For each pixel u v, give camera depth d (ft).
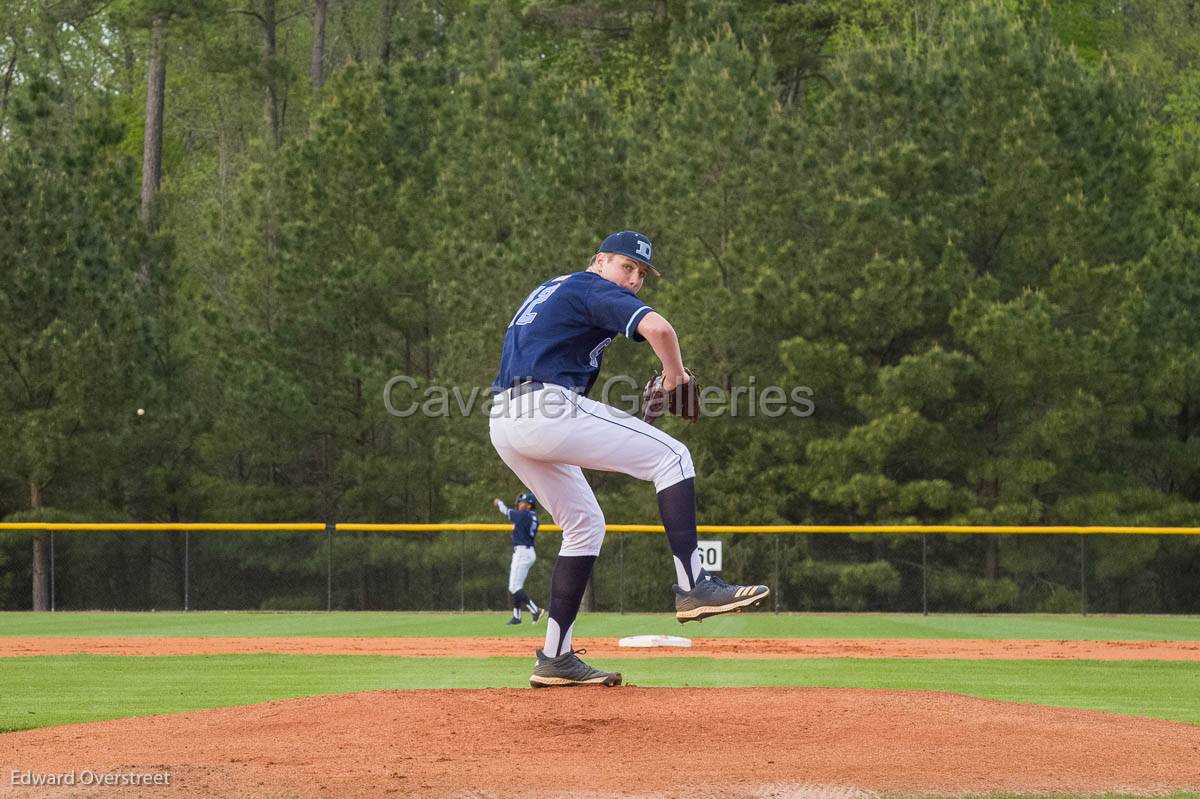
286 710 52.21
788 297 218.59
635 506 222.28
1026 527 207.72
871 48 248.73
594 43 384.68
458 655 126.93
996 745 46.21
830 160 236.84
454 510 242.99
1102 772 43.09
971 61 232.12
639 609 218.18
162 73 311.88
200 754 44.98
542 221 235.20
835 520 229.66
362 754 44.39
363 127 258.16
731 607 49.06
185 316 259.60
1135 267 219.00
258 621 193.98
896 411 218.18
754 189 222.48
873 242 221.46
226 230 275.18
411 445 265.54
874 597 217.36
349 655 126.00
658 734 47.03
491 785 40.27
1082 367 214.07
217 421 258.98
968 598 215.92
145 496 254.27
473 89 254.47
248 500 258.16
